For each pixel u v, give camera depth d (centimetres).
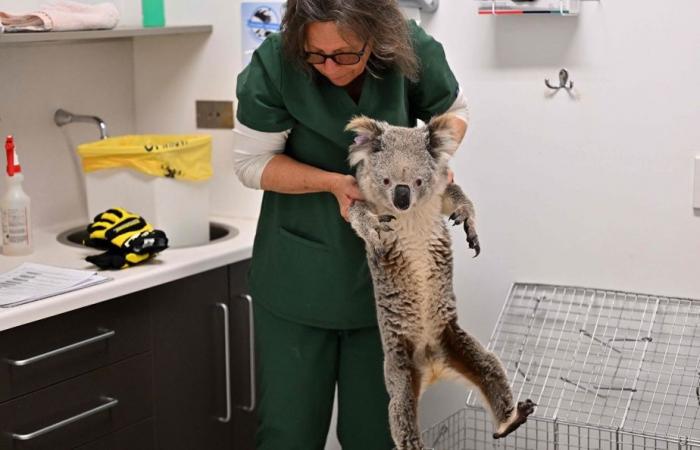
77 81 304
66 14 258
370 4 193
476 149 277
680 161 253
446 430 277
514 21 265
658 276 261
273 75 212
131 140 295
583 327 269
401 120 219
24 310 215
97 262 247
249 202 311
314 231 226
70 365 232
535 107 267
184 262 256
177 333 260
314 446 240
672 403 258
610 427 237
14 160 263
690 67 247
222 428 280
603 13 254
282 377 234
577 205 267
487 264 281
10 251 265
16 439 221
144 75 319
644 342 261
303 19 193
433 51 221
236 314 279
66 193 306
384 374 212
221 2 301
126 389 248
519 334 278
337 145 220
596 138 261
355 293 226
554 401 273
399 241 196
